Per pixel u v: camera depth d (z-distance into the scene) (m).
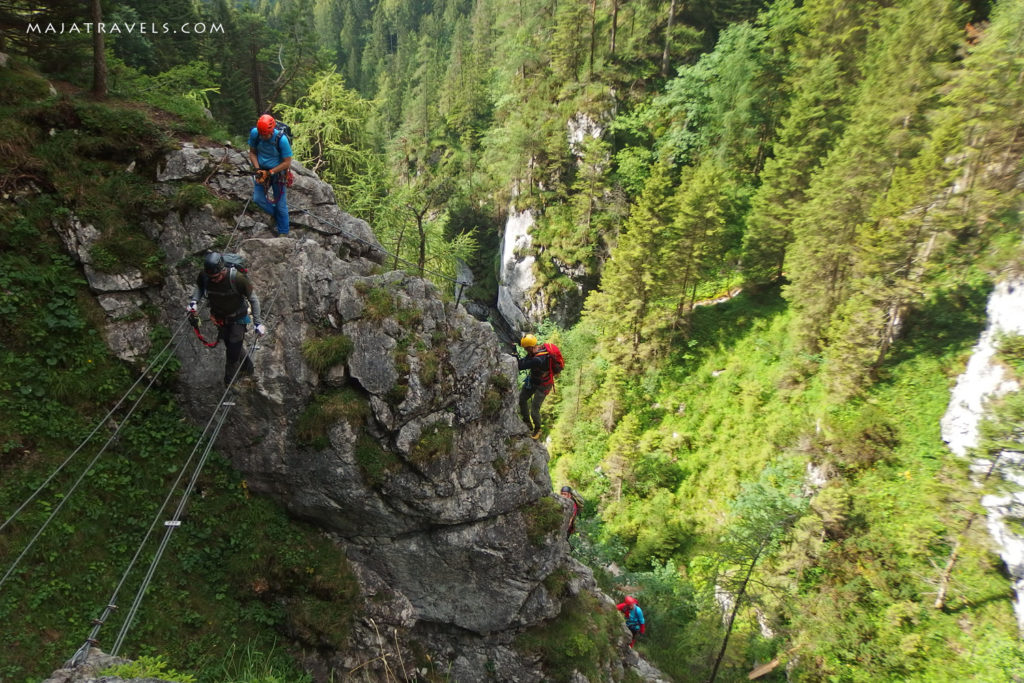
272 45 35.78
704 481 33.09
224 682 7.47
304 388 8.71
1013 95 27.84
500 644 10.80
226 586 8.41
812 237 32.41
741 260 40.53
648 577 25.73
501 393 10.55
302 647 8.75
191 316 7.23
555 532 10.94
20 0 10.39
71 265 8.33
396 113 81.81
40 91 9.07
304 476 8.91
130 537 7.75
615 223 46.28
